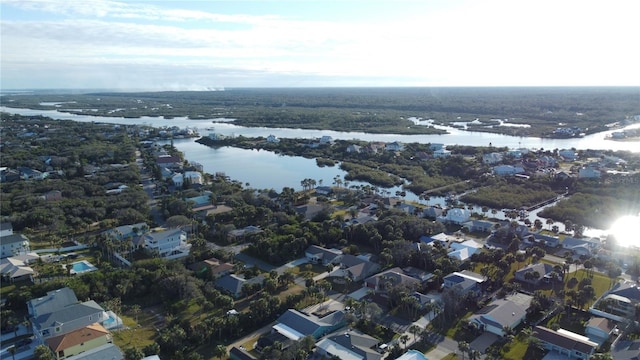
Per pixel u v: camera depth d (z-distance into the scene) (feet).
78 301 416.26
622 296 416.05
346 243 582.76
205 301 425.28
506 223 642.22
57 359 340.18
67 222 655.76
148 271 467.93
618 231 618.44
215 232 611.47
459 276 460.14
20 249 548.31
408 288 437.17
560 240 572.51
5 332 389.60
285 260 537.24
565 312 410.93
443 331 385.50
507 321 381.81
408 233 599.16
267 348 343.26
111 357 334.03
